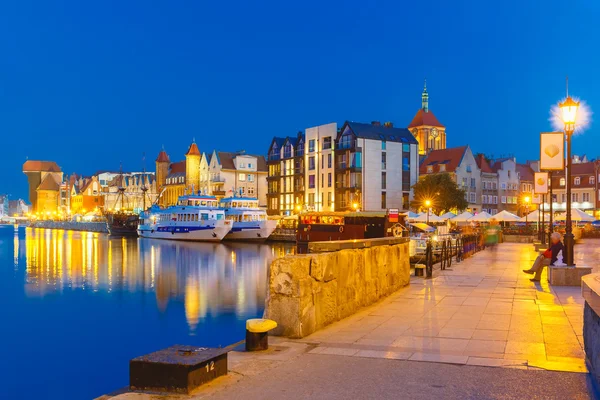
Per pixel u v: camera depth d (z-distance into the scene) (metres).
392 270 14.91
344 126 84.88
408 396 6.01
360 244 12.19
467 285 16.53
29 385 14.59
